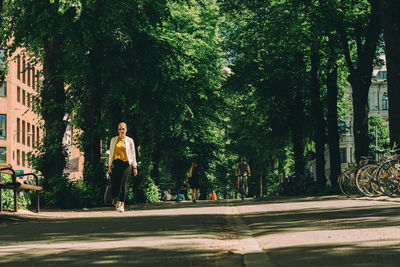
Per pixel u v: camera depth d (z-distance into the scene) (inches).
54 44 751.7
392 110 707.4
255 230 297.3
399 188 601.9
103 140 953.5
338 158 1101.7
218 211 521.3
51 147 724.0
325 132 1321.4
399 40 706.8
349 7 962.1
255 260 183.6
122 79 810.2
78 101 858.8
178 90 898.7
